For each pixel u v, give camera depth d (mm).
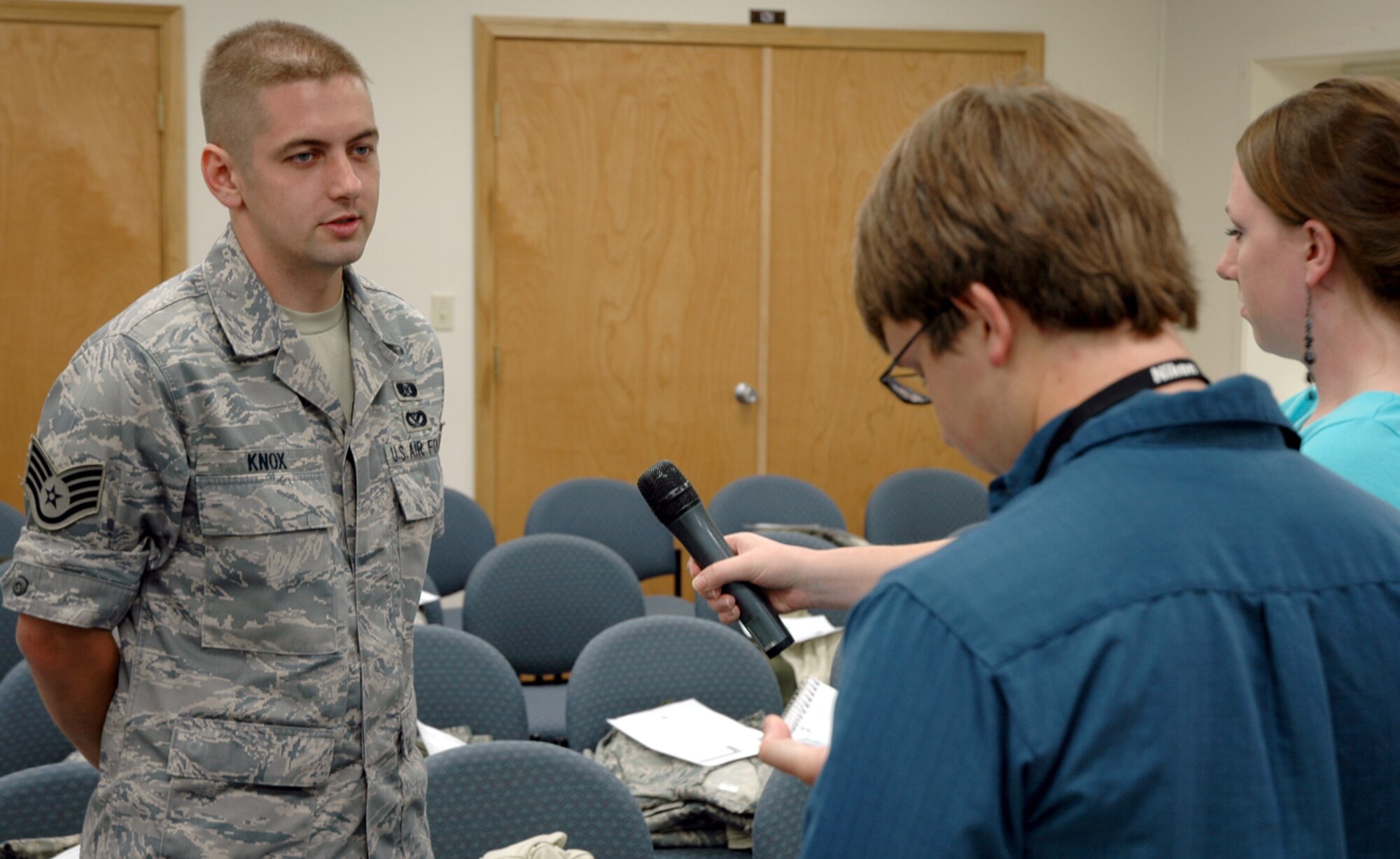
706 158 5074
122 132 4637
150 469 1291
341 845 1378
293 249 1357
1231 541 676
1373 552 708
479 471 5031
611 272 5055
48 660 1313
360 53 4777
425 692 2438
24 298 4625
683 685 2584
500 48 4875
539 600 3240
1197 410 700
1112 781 625
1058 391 718
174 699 1320
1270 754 659
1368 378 1084
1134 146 723
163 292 1359
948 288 716
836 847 643
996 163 707
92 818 1354
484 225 4918
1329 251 1062
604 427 5117
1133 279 690
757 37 5047
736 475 5250
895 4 5160
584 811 1879
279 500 1342
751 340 5188
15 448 4668
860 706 662
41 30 4543
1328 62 4730
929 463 5383
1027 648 635
